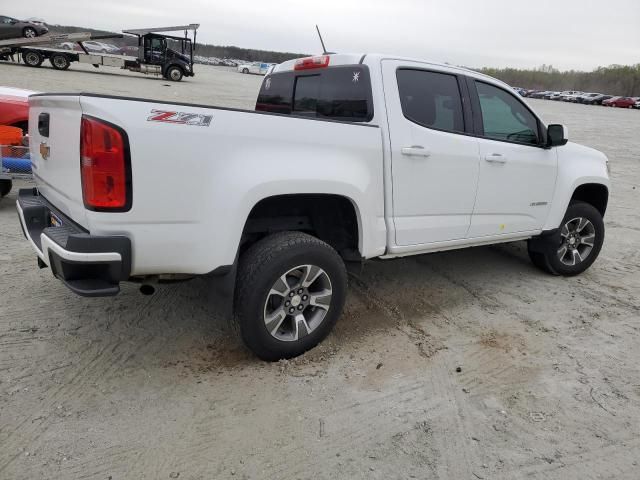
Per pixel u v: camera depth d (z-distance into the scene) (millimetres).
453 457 2580
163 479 2336
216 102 20188
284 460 2496
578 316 4289
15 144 5699
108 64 27797
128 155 2484
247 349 3432
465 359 3502
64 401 2795
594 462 2598
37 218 3309
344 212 3502
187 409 2807
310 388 3057
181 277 2920
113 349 3324
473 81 4133
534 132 4602
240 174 2801
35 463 2367
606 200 5316
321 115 3955
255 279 2996
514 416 2922
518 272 5273
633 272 5504
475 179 4070
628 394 3197
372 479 2412
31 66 26938
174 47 29234
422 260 5445
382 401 2982
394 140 3525
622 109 55219
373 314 4094
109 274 2594
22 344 3293
